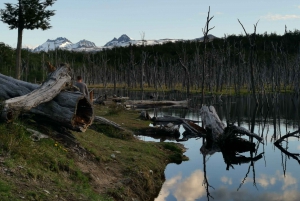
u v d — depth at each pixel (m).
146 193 10.44
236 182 13.02
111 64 104.69
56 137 9.64
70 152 9.41
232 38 91.50
